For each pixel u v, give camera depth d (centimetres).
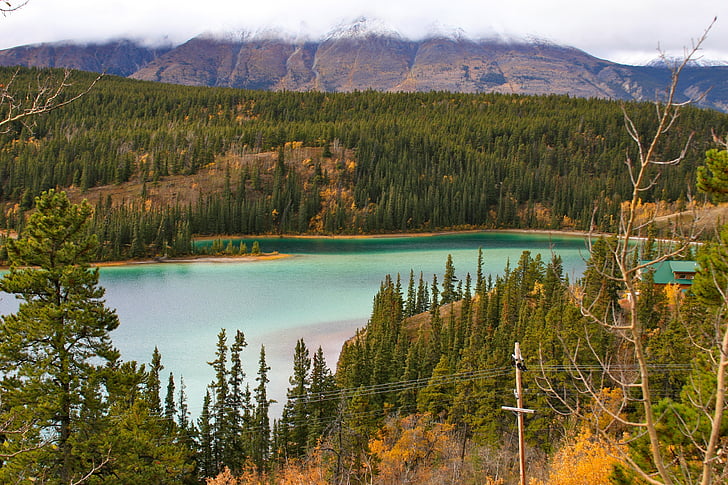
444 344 7262
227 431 5400
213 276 15175
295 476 4403
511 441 5041
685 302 5072
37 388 2945
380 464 4294
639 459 1825
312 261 17875
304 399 5688
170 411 5456
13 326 2988
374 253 19738
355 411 4984
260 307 11338
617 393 4294
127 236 18225
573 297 1225
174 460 3372
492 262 17450
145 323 10012
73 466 2997
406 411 5850
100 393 3228
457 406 5238
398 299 9844
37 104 1200
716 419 1095
